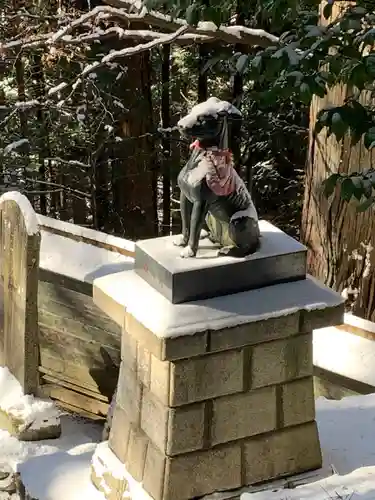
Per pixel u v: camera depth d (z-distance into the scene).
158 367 2.45
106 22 7.17
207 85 9.41
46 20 7.81
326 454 2.88
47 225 5.11
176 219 10.08
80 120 8.05
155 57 9.02
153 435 2.54
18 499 3.23
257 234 2.48
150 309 2.39
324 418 3.16
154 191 8.91
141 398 2.61
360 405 3.27
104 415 4.72
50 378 4.99
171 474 2.49
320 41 3.57
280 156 8.97
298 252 2.53
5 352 4.29
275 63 3.62
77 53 7.65
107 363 4.65
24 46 7.03
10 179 8.98
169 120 8.95
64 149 8.80
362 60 3.48
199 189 2.36
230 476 2.58
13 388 4.07
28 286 3.87
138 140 8.37
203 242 2.60
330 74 3.64
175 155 8.93
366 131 3.62
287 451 2.67
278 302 2.45
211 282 2.42
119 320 2.51
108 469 2.75
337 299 2.51
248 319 2.37
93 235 4.95
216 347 2.36
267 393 2.56
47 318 4.84
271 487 2.63
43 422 3.89
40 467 2.97
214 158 2.37
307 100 3.58
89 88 7.85
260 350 2.49
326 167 4.72
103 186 8.95
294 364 2.56
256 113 7.95
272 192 8.91
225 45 7.95
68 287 4.65
